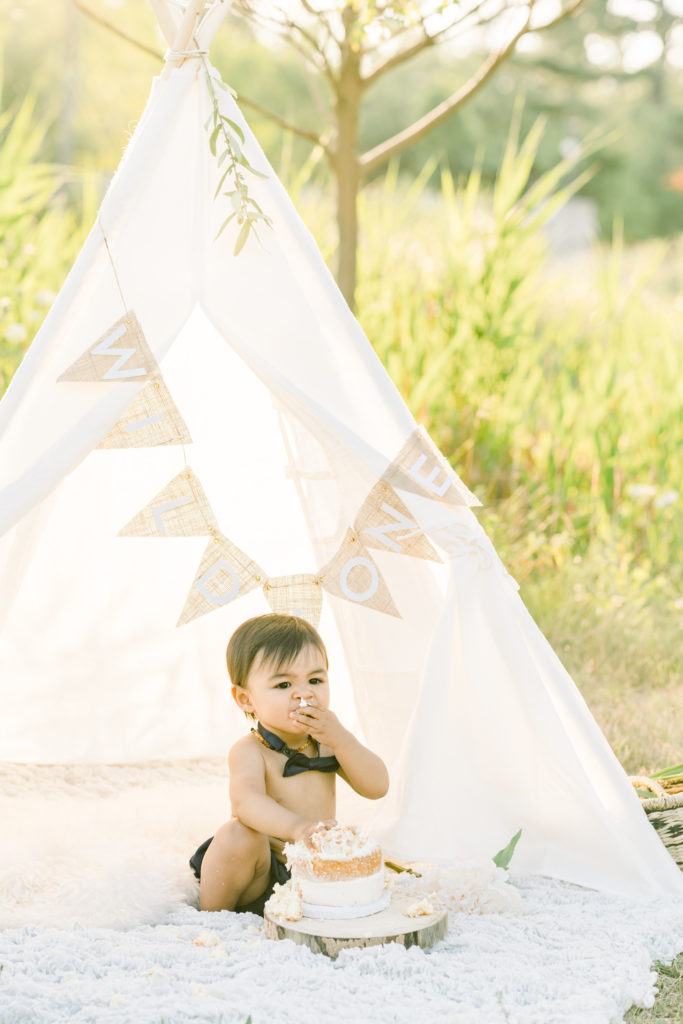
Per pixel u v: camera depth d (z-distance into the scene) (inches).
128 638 155.3
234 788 110.2
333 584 122.2
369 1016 85.4
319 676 115.9
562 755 115.4
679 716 178.9
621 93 1002.1
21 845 122.5
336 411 117.2
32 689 153.4
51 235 295.0
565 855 118.7
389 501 117.7
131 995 88.0
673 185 930.1
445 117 237.0
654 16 973.2
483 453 272.7
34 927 102.7
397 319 281.7
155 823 130.7
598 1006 88.0
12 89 685.3
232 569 123.5
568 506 259.4
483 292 279.3
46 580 147.7
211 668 159.0
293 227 121.6
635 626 211.9
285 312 119.1
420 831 115.4
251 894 111.7
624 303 352.5
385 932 97.4
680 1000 94.0
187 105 121.5
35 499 107.9
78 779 153.9
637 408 287.3
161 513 119.8
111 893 108.0
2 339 257.6
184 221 118.9
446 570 124.6
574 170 924.6
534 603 217.9
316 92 238.8
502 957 97.7
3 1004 86.1
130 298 114.8
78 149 675.4
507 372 280.8
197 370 138.0
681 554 248.8
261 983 90.8
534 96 935.7
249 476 145.0
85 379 111.3
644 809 124.6
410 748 116.1
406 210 318.7
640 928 105.3
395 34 208.7
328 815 116.0
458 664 116.9
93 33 704.4
